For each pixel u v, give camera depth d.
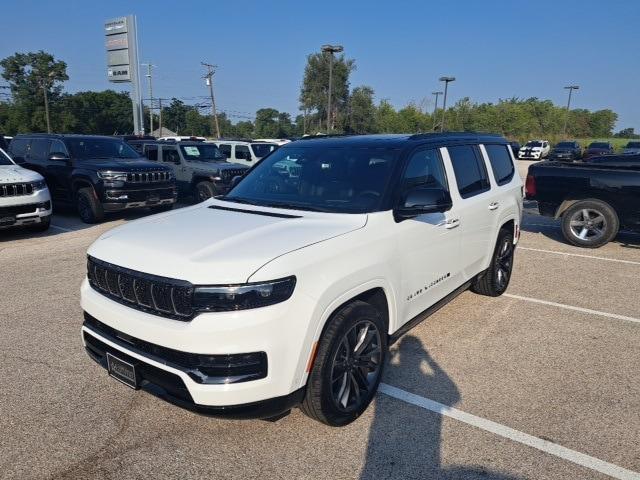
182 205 14.12
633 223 8.12
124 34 33.12
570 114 92.38
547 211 8.92
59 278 6.40
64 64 71.19
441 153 4.31
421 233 3.72
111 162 11.03
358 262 3.05
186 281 2.53
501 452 2.93
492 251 5.23
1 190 8.37
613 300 5.73
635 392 3.64
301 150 4.33
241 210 3.60
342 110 61.56
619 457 2.89
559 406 3.44
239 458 2.87
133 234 3.11
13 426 3.17
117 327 2.81
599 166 8.68
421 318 4.02
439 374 3.88
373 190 3.58
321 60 59.53
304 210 3.54
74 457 2.87
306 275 2.71
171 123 98.25
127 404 3.43
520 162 41.72
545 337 4.63
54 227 10.34
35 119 68.19
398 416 3.29
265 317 2.53
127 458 2.87
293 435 3.08
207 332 2.48
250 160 15.73
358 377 3.24
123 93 78.06
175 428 3.16
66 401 3.46
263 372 2.57
